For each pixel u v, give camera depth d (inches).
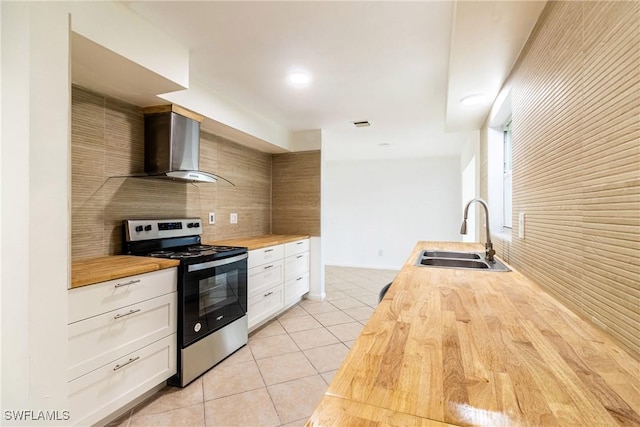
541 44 50.5
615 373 23.7
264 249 118.0
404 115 127.3
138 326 67.4
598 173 33.8
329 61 81.2
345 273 224.7
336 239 257.0
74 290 54.5
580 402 20.0
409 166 236.1
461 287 49.5
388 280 202.7
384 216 242.7
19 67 45.9
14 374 46.8
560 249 43.8
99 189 78.7
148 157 89.4
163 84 73.0
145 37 64.2
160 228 92.5
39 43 46.4
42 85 46.7
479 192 124.0
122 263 71.0
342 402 20.0
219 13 61.6
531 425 17.9
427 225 231.3
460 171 223.1
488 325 33.2
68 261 51.1
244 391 77.4
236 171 134.6
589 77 35.6
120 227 83.9
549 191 48.1
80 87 74.2
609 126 31.7
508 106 81.4
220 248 100.6
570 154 40.6
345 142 178.5
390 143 181.2
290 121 137.0
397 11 60.5
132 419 66.3
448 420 18.3
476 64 67.1
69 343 53.9
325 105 115.1
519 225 65.1
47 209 47.7
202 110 96.7
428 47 74.0
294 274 141.9
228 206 129.5
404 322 33.9
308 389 78.7
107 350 60.8
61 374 50.5
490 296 44.4
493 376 23.0
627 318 28.4
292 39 70.9
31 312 46.1
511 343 28.7
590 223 35.6
